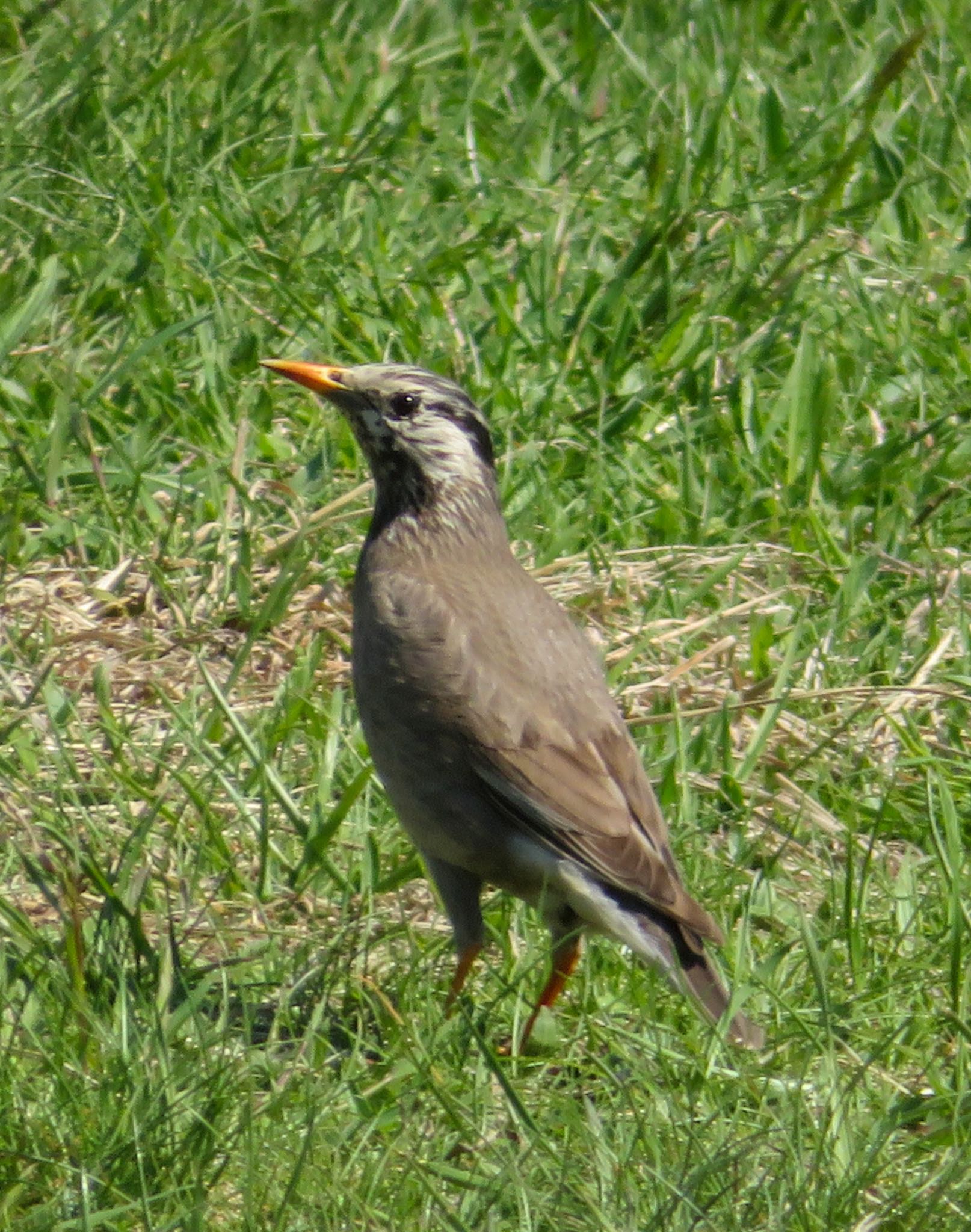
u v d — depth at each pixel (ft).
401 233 50.90
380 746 30.83
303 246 50.06
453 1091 26.99
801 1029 28.02
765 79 59.36
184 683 37.17
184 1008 27.07
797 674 37.88
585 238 51.37
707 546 41.42
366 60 59.47
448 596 30.99
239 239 49.44
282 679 37.40
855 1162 25.53
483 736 29.68
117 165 52.70
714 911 31.45
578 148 54.70
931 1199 24.81
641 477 43.27
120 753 33.86
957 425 45.19
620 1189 24.64
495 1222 24.07
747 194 52.80
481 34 63.21
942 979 30.01
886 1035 28.45
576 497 42.68
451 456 32.53
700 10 63.52
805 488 43.21
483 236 50.16
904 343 47.29
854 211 51.80
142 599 39.37
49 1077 26.71
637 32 62.90
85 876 31.50
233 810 33.99
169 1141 25.03
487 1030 29.37
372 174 53.01
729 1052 27.55
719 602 39.88
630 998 29.89
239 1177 25.14
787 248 50.88
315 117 57.26
